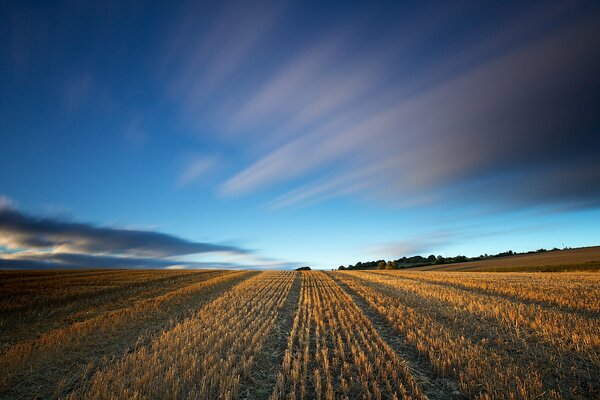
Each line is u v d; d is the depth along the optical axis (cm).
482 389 712
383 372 794
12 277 3356
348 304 1948
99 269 5344
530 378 745
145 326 1405
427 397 699
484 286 2503
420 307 1683
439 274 4619
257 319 1498
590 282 2697
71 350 1055
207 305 1927
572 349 949
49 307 1844
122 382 750
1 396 742
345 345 1101
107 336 1236
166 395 674
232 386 737
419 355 960
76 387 782
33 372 875
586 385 730
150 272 4834
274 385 791
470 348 948
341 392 741
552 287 2295
